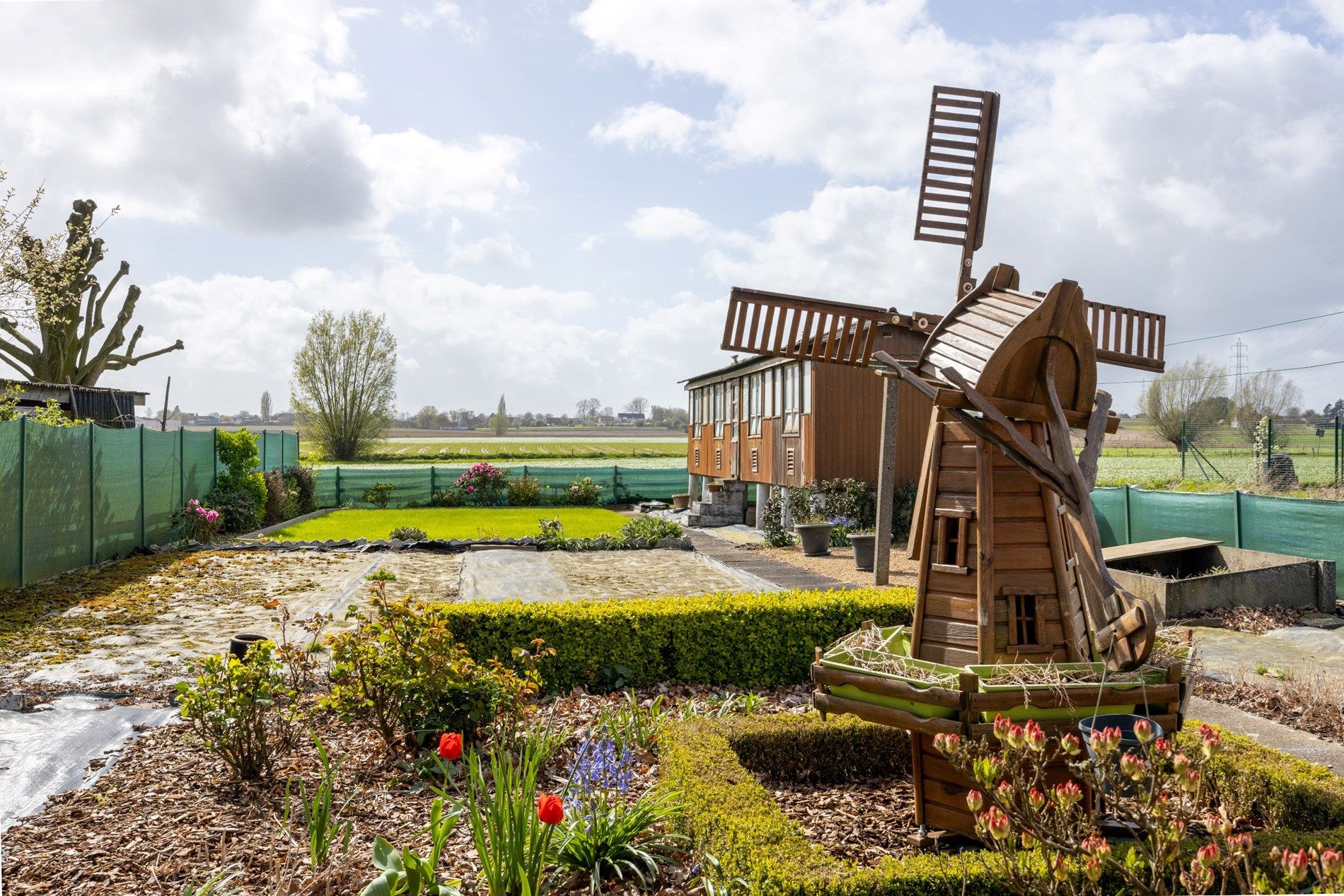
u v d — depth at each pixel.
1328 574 12.30
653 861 4.32
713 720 6.20
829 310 7.28
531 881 3.86
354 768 5.79
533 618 8.59
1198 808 3.32
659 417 175.38
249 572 16.06
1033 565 4.75
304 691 7.63
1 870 4.25
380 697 6.00
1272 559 13.31
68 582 14.31
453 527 28.27
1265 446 23.39
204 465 23.94
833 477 21.42
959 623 4.81
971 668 4.50
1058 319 4.66
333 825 4.83
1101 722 4.23
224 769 5.74
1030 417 4.75
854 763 6.08
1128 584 12.79
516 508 38.91
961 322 5.30
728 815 4.28
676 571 16.67
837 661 4.91
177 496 21.59
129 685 8.07
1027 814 3.16
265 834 4.70
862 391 21.66
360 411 60.75
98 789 5.38
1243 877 3.64
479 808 4.55
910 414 21.73
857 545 16.83
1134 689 4.29
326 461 60.59
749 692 8.52
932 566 5.00
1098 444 4.90
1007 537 4.75
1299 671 9.05
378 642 6.69
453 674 6.00
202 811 5.02
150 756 6.01
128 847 4.52
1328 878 2.52
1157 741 3.76
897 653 5.42
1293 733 6.89
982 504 4.72
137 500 18.89
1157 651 4.84
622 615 8.80
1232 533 15.16
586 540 20.97
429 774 5.59
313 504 35.47
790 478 23.28
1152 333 7.55
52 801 5.20
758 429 26.50
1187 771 2.88
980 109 7.27
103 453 17.03
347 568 16.94
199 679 5.61
